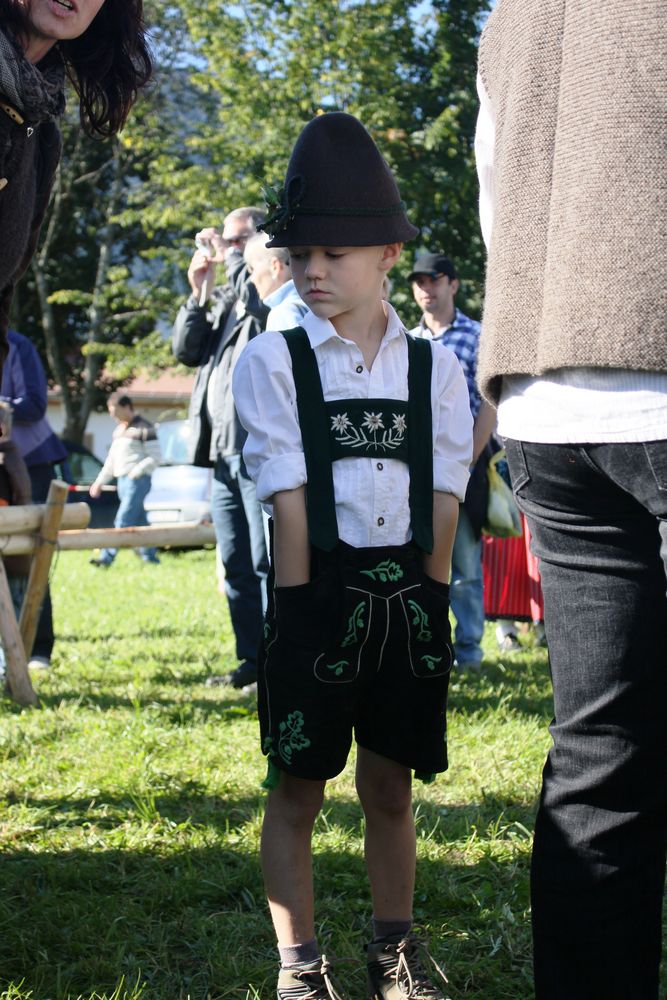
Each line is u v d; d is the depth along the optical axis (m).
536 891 1.99
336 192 2.22
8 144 2.18
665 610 1.88
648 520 1.87
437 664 2.23
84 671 6.39
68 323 33.50
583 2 1.83
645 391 1.75
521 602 6.82
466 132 22.23
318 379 2.22
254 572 5.76
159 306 28.91
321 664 2.14
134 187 28.56
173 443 17.78
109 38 2.58
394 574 2.18
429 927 2.80
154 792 3.82
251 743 4.50
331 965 2.27
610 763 1.92
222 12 23.06
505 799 3.72
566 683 1.96
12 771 4.12
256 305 5.35
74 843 3.40
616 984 1.94
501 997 2.50
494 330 1.95
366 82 22.05
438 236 21.75
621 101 1.75
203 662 6.64
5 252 2.41
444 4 22.81
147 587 10.96
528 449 1.94
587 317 1.74
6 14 2.17
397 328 2.32
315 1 22.06
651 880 1.95
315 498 2.17
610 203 1.74
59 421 41.66
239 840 3.38
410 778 2.35
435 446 2.29
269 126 22.89
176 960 2.71
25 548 5.56
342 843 3.32
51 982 2.58
